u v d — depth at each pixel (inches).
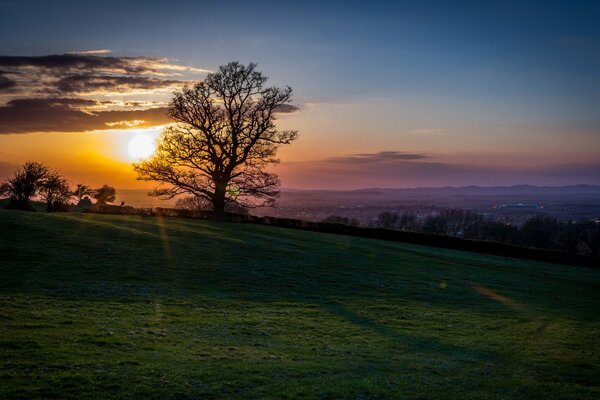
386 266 1701.5
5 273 1064.8
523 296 1470.2
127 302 965.8
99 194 3609.7
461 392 639.8
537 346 925.8
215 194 2596.0
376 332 930.7
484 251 2426.2
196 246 1627.7
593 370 794.8
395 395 606.2
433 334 956.0
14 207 2706.7
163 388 560.7
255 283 1258.6
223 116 2591.0
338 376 658.2
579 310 1339.8
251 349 753.0
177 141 2559.1
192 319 894.4
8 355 612.4
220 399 548.7
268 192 2635.3
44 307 860.6
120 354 661.3
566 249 5393.7
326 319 995.3
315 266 1552.7
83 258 1286.9
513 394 650.2
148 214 2714.1
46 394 513.0
